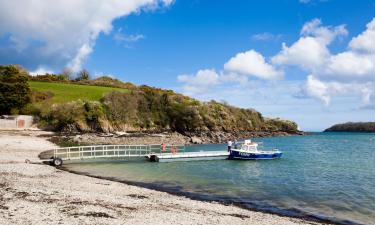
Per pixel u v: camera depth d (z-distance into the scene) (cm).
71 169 4212
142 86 15375
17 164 3828
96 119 9775
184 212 2059
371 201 2808
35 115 9506
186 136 10650
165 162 5250
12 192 2219
